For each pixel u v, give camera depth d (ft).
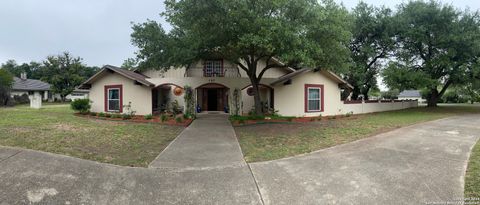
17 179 14.99
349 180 15.52
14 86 124.47
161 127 36.45
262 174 16.70
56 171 16.31
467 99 138.62
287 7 33.86
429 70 73.82
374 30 77.66
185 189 14.43
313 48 34.32
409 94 200.23
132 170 17.08
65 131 29.94
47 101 138.00
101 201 13.01
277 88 54.44
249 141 27.32
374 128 35.42
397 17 74.23
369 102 66.49
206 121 44.75
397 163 18.56
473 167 17.30
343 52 42.91
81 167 17.13
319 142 26.40
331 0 37.27
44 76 146.92
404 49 79.82
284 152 22.25
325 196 13.51
